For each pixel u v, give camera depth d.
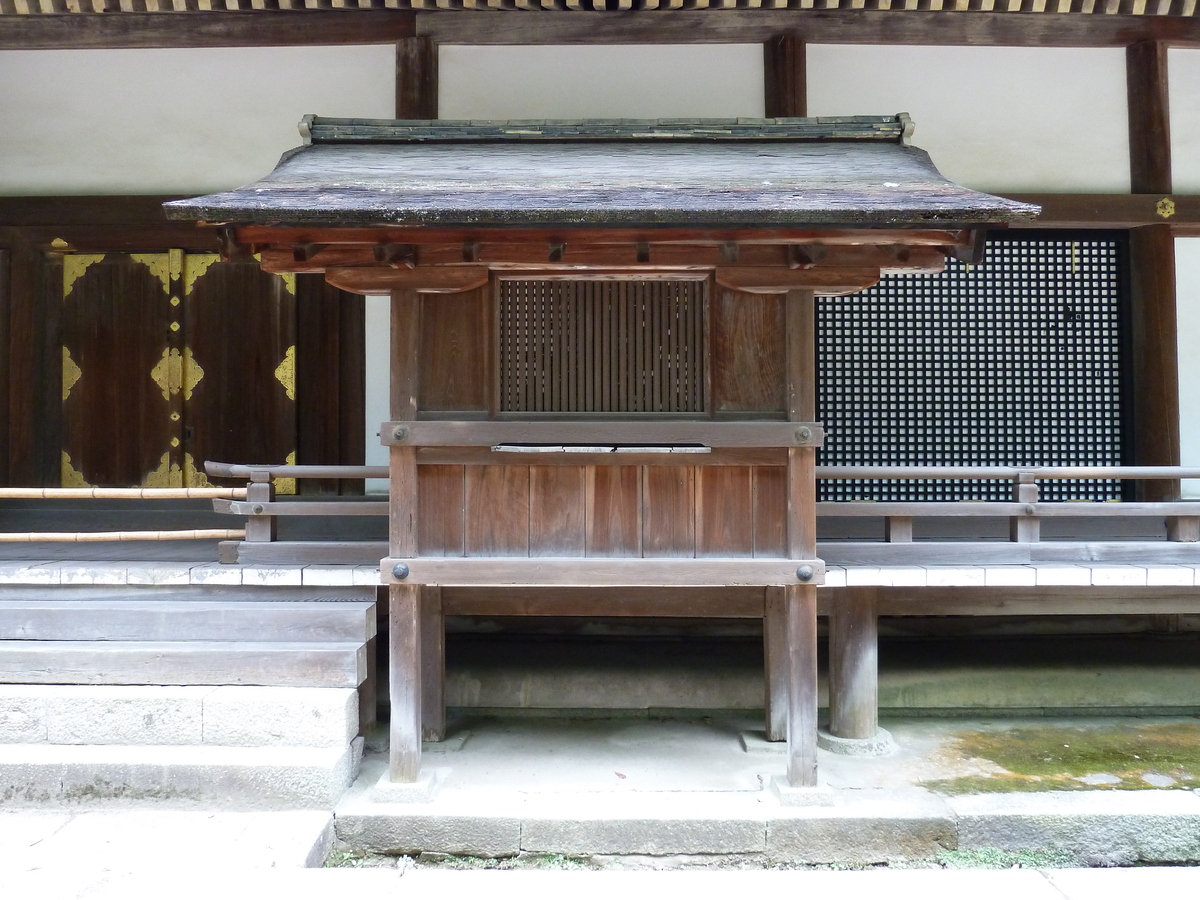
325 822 3.58
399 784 3.80
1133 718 5.23
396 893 3.07
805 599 3.79
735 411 3.72
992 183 6.08
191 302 6.33
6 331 6.15
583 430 3.64
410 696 3.81
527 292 3.73
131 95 6.10
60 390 6.31
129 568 4.33
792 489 3.67
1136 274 6.04
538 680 5.25
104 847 3.35
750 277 3.64
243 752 3.80
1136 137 6.06
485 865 3.66
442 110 6.04
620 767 4.32
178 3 5.89
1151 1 5.91
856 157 4.12
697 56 6.07
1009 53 6.09
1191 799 3.90
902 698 5.28
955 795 3.96
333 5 5.86
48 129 6.12
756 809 3.74
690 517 3.75
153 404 6.31
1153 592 4.68
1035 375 6.14
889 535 4.47
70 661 3.96
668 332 3.74
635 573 3.67
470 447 3.69
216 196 3.36
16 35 6.04
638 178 3.78
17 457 6.15
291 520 6.31
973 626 6.11
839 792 3.99
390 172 3.89
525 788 4.02
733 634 6.05
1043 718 5.26
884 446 6.11
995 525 5.88
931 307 6.14
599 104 6.04
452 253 3.61
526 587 4.68
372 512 4.39
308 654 3.96
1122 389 6.14
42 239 6.10
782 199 3.32
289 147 6.10
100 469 6.31
